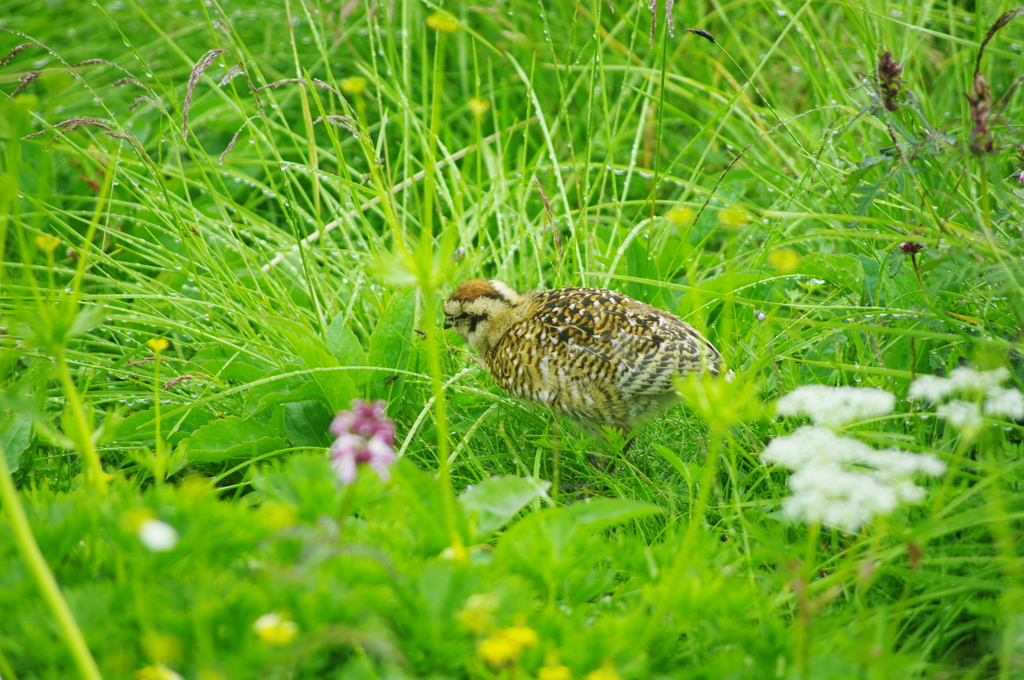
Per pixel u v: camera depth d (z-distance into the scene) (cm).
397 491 614
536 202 1308
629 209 1353
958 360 855
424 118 1265
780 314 1095
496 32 1499
